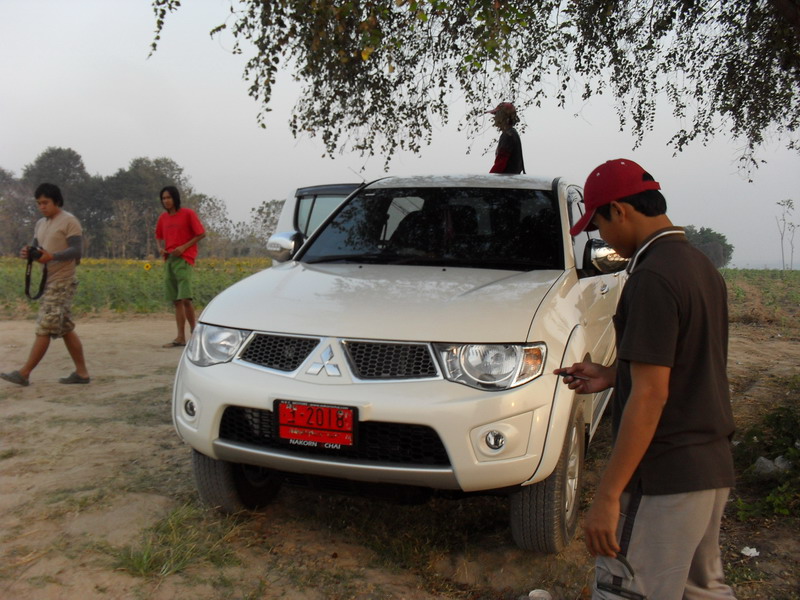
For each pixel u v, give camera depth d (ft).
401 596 9.67
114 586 9.47
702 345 5.93
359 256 13.23
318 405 9.46
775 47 17.81
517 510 10.11
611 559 6.12
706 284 5.99
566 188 14.20
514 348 9.50
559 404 9.60
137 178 348.59
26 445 15.17
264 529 11.53
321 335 9.90
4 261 115.14
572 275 12.09
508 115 18.79
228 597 9.39
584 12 18.49
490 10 13.07
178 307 27.45
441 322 9.78
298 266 13.05
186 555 10.15
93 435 15.88
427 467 9.28
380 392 9.37
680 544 5.95
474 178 14.76
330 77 18.48
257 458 9.96
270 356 10.18
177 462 14.28
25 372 20.25
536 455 9.36
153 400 19.01
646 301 5.79
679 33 18.85
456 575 10.32
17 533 11.02
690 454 5.91
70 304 20.29
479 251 12.72
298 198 24.07
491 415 9.16
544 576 10.18
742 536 11.03
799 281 74.79
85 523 11.35
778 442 13.71
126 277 51.47
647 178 6.45
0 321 35.09
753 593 9.40
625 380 6.23
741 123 20.33
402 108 19.53
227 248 194.49
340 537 11.34
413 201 14.17
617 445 5.84
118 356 25.41
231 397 10.02
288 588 9.68
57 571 9.83
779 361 26.45
